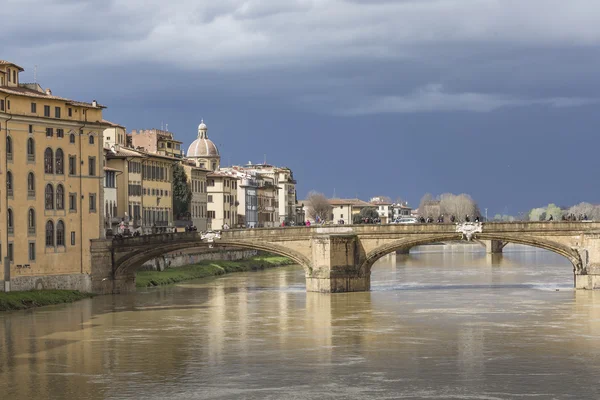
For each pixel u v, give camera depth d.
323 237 180.25
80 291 177.88
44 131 172.50
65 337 127.00
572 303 158.00
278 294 179.25
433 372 103.12
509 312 147.00
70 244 177.38
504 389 95.62
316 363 108.12
